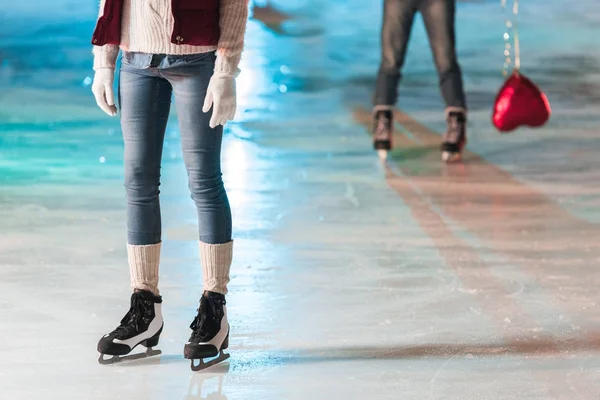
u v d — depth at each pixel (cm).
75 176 1191
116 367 648
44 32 2345
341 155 1333
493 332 720
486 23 2616
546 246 945
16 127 1445
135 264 664
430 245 947
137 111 649
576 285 830
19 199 1085
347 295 802
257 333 715
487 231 994
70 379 626
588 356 673
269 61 2058
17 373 634
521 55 2120
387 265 883
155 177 661
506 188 1168
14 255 893
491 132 1477
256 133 1455
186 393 607
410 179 1212
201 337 644
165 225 1005
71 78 1831
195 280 836
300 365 654
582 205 1095
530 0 3117
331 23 2617
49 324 725
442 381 627
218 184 659
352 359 665
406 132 1489
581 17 2736
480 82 1847
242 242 948
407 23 1303
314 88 1803
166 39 626
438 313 760
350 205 1091
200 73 636
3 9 2727
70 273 845
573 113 1593
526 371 645
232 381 627
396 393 607
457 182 1197
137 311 660
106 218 1020
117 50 654
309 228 1000
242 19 629
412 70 1991
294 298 793
